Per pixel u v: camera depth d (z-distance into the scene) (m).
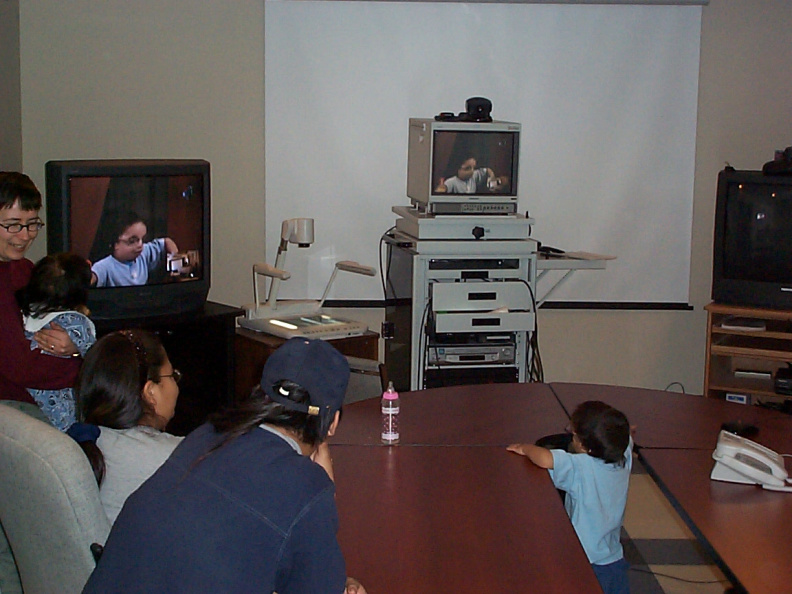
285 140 4.55
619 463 2.38
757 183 4.08
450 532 1.97
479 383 4.00
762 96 4.65
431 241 3.85
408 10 4.50
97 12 4.31
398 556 1.85
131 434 1.86
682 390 4.82
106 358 1.87
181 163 3.65
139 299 3.60
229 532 1.31
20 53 4.26
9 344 2.47
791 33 4.61
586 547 2.37
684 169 4.68
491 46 4.55
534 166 4.65
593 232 4.71
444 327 3.81
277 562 1.33
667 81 4.61
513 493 2.21
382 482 2.27
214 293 4.63
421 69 4.55
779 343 4.26
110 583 1.33
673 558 3.29
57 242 3.42
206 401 3.84
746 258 4.18
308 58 4.50
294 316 4.14
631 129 4.64
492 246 3.88
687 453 2.55
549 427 2.75
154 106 4.43
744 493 2.26
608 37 4.57
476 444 2.58
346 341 3.92
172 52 4.41
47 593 1.74
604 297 4.77
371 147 4.59
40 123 4.33
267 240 4.62
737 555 1.91
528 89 4.59
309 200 4.61
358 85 4.54
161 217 3.63
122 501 1.81
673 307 4.77
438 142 3.81
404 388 4.07
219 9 4.42
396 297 4.24
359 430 2.69
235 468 1.36
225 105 4.50
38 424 1.69
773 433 2.73
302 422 1.43
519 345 4.02
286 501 1.34
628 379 4.82
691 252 4.75
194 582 1.29
